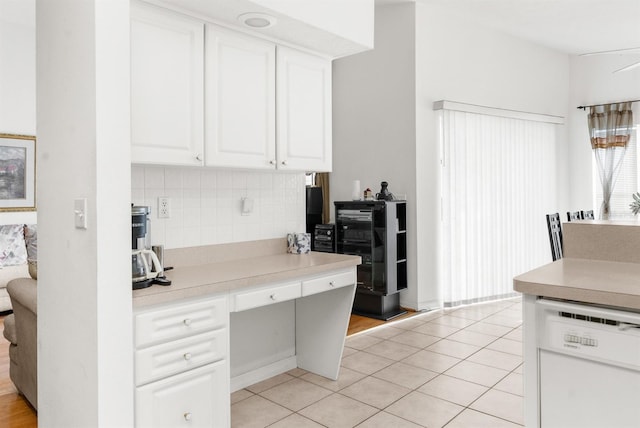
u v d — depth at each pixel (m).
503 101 5.64
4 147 5.43
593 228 2.16
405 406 2.65
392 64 5.01
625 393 1.47
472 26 5.30
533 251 5.78
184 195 2.66
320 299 3.13
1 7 5.03
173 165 2.27
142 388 1.88
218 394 2.17
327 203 6.06
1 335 4.15
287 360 3.23
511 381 3.00
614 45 6.07
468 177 5.14
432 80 4.96
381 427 2.41
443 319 4.57
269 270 2.50
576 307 1.53
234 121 2.49
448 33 5.09
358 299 4.86
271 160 2.68
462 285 5.14
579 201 6.50
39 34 2.13
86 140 1.78
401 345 3.76
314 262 2.79
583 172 6.46
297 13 2.42
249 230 3.00
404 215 4.87
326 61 3.04
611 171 6.18
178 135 2.25
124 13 1.79
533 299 1.64
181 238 2.64
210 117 2.38
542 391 1.64
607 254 2.12
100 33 1.72
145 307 1.89
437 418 2.50
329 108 3.07
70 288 1.92
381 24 5.09
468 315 4.72
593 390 1.53
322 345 3.12
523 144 5.70
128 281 1.82
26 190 5.62
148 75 2.13
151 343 1.91
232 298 2.25
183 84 2.27
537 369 1.65
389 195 4.76
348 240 4.92
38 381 2.23
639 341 1.42
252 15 2.34
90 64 1.75
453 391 2.85
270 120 2.68
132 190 2.43
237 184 2.93
